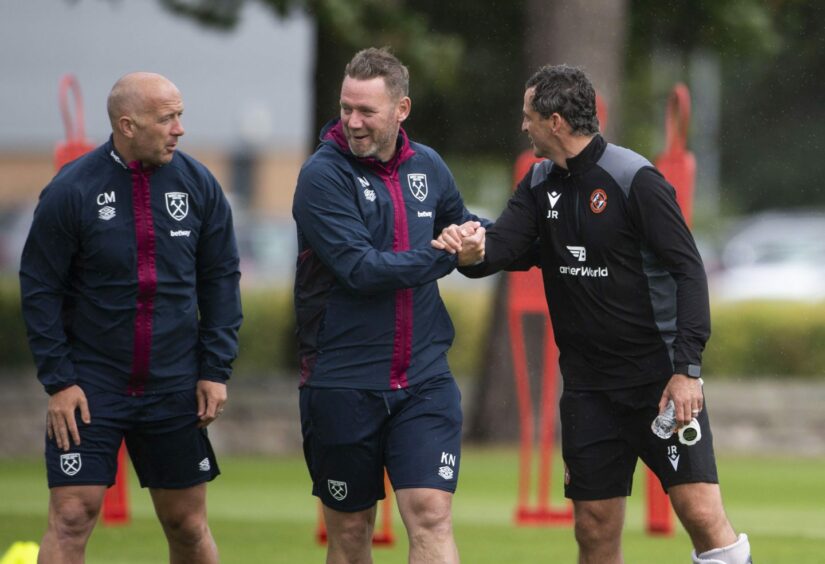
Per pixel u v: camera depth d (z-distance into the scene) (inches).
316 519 1445.6
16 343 2413.9
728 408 2257.6
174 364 844.6
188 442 856.9
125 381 835.4
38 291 824.3
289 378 2471.7
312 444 839.7
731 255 4399.6
